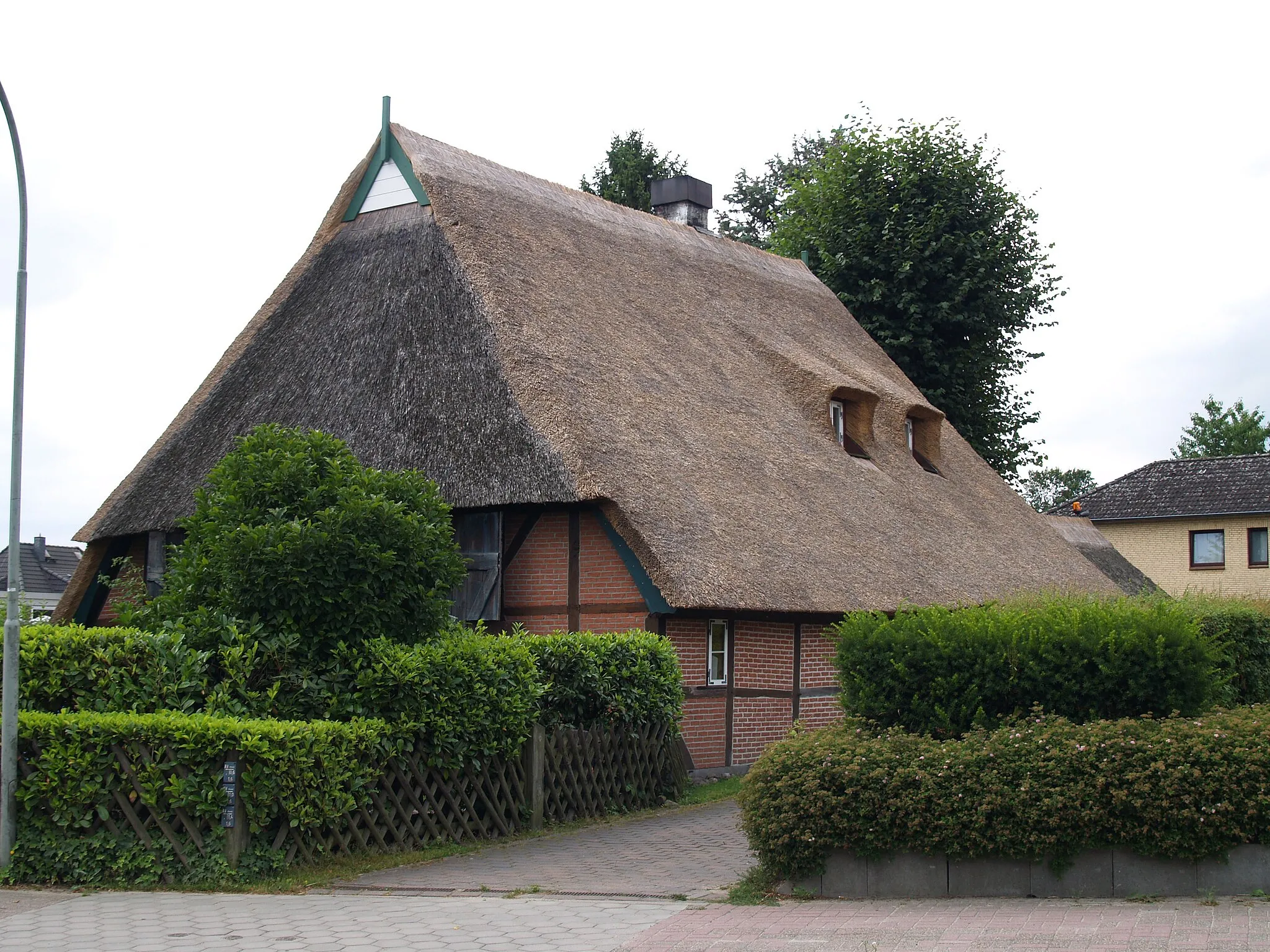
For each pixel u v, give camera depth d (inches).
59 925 320.2
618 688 534.6
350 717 428.5
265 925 319.6
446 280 733.3
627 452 645.9
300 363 762.8
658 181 1141.7
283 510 457.1
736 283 1032.2
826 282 1307.8
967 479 1059.3
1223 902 316.5
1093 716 376.8
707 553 614.9
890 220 1282.0
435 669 438.6
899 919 314.5
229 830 370.9
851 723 396.2
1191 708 373.4
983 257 1270.9
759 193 2091.5
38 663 410.0
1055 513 1617.9
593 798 515.5
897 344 1269.7
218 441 757.9
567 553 635.5
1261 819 323.0
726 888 366.6
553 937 305.1
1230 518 1494.8
